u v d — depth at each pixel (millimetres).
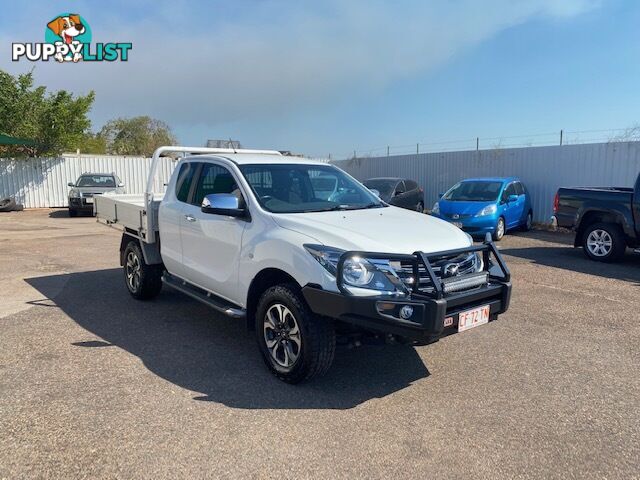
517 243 12398
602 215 9859
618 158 13852
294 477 2930
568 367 4625
